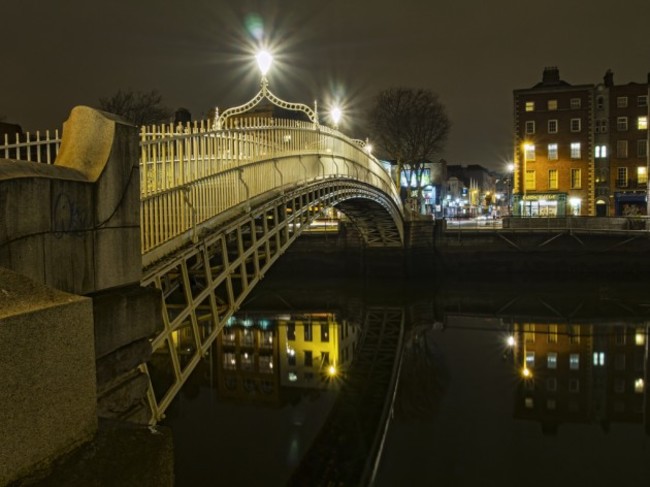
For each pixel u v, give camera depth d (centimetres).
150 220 856
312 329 2927
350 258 4509
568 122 5794
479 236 4425
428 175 8538
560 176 5819
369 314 3266
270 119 1623
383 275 4428
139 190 612
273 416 1680
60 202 479
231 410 1736
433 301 3594
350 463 1321
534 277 4303
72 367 252
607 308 3231
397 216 4059
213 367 2244
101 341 527
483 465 1297
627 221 4266
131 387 593
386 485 1206
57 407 243
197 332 1004
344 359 2392
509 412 1670
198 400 1847
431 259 4481
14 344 222
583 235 4238
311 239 4569
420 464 1317
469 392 1872
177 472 1264
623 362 2180
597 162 5772
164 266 859
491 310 3288
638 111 5669
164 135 961
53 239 470
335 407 1770
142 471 254
